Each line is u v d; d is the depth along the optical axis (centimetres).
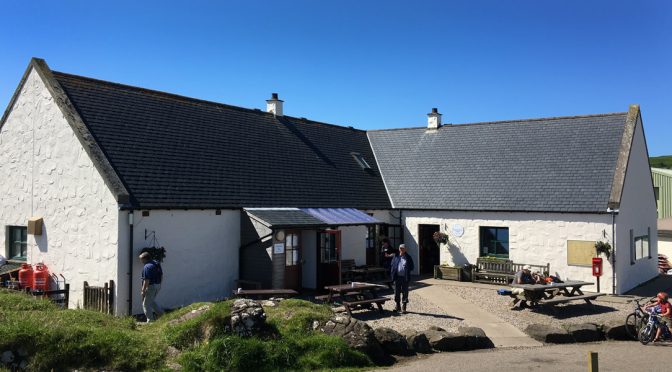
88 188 1522
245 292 1502
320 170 2339
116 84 1856
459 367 988
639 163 2298
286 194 2019
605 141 2239
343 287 1526
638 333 1288
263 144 2206
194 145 1880
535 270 2108
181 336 963
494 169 2408
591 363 780
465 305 1689
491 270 2194
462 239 2302
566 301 1622
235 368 889
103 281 1474
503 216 2195
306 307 1134
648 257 2392
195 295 1634
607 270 1969
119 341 921
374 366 997
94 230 1503
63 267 1574
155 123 1827
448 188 2428
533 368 980
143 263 1462
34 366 855
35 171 1666
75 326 950
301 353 974
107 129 1639
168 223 1565
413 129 2898
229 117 2192
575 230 2034
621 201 2011
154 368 887
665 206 3781
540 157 2342
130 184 1518
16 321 931
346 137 2803
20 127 1716
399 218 2456
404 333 1168
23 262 1698
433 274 2411
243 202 1812
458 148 2631
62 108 1588
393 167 2703
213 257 1698
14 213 1723
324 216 1977
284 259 1783
